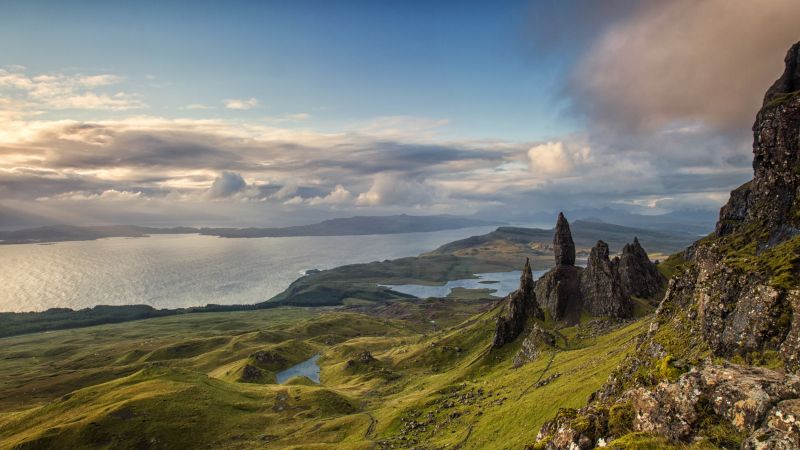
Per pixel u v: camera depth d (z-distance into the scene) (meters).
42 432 152.38
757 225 105.50
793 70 145.50
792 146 106.69
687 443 35.50
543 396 114.94
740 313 67.12
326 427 168.50
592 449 44.62
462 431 122.81
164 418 166.25
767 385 34.12
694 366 42.81
